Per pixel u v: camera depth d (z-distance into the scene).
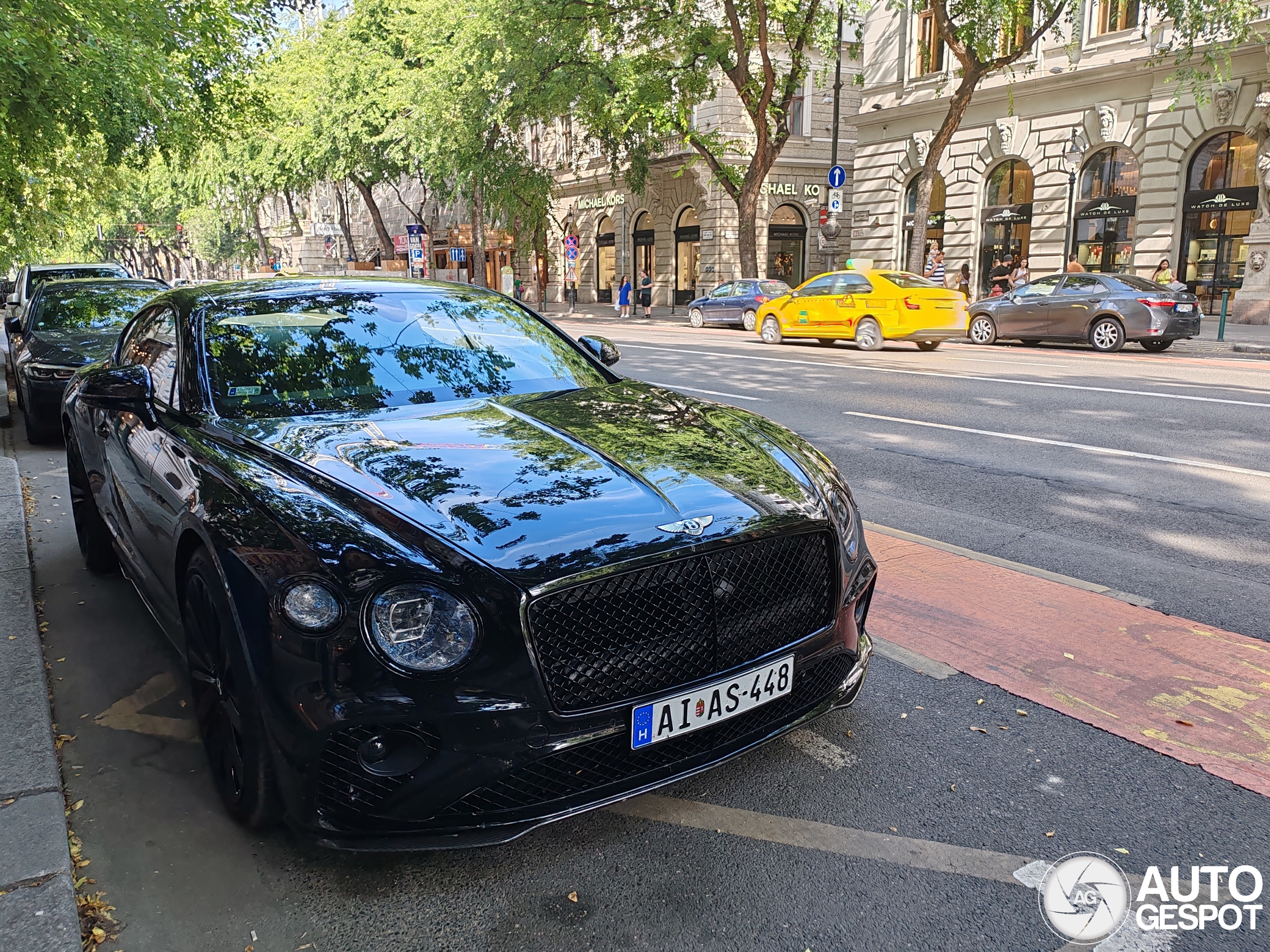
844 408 10.15
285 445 2.89
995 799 2.80
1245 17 19.23
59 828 2.54
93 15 11.22
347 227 47.56
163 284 10.48
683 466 2.80
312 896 2.38
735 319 24.94
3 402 9.84
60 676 3.66
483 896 2.39
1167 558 5.02
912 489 6.59
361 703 2.19
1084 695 3.44
